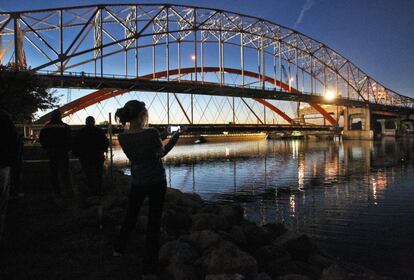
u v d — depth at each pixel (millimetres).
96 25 73062
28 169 13531
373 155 66438
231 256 5449
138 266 5133
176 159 62188
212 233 6523
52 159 9609
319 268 7551
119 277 4766
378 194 25438
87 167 9930
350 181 33031
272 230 9805
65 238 6215
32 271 4855
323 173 40094
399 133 192375
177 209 10008
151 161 4734
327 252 11922
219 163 54469
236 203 22969
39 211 8023
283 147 104125
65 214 7777
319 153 74938
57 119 9750
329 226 16031
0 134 4398
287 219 17797
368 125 162125
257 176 38156
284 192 27469
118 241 5254
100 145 9930
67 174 9828
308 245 8141
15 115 29062
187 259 5664
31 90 28594
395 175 36875
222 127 85062
